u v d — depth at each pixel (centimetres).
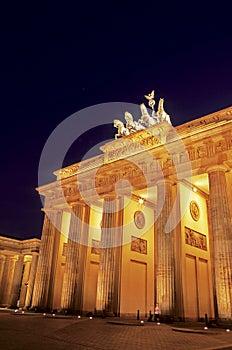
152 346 1758
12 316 3622
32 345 1566
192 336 2281
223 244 3575
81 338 2008
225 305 3328
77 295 5047
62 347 1572
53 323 2953
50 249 5859
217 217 3725
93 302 5269
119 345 1764
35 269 7731
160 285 3909
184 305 3931
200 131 4150
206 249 4803
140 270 5066
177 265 4078
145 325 3095
